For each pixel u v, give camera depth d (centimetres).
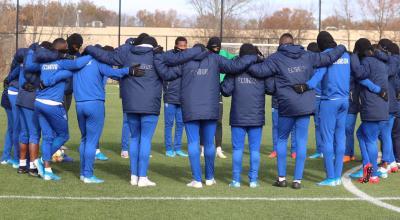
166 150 1148
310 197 755
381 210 691
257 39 4341
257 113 805
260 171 970
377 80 858
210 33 4584
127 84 805
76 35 850
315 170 986
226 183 855
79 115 828
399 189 816
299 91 792
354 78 864
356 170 986
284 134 823
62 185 813
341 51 820
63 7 4788
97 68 817
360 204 721
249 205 707
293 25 5062
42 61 823
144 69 798
